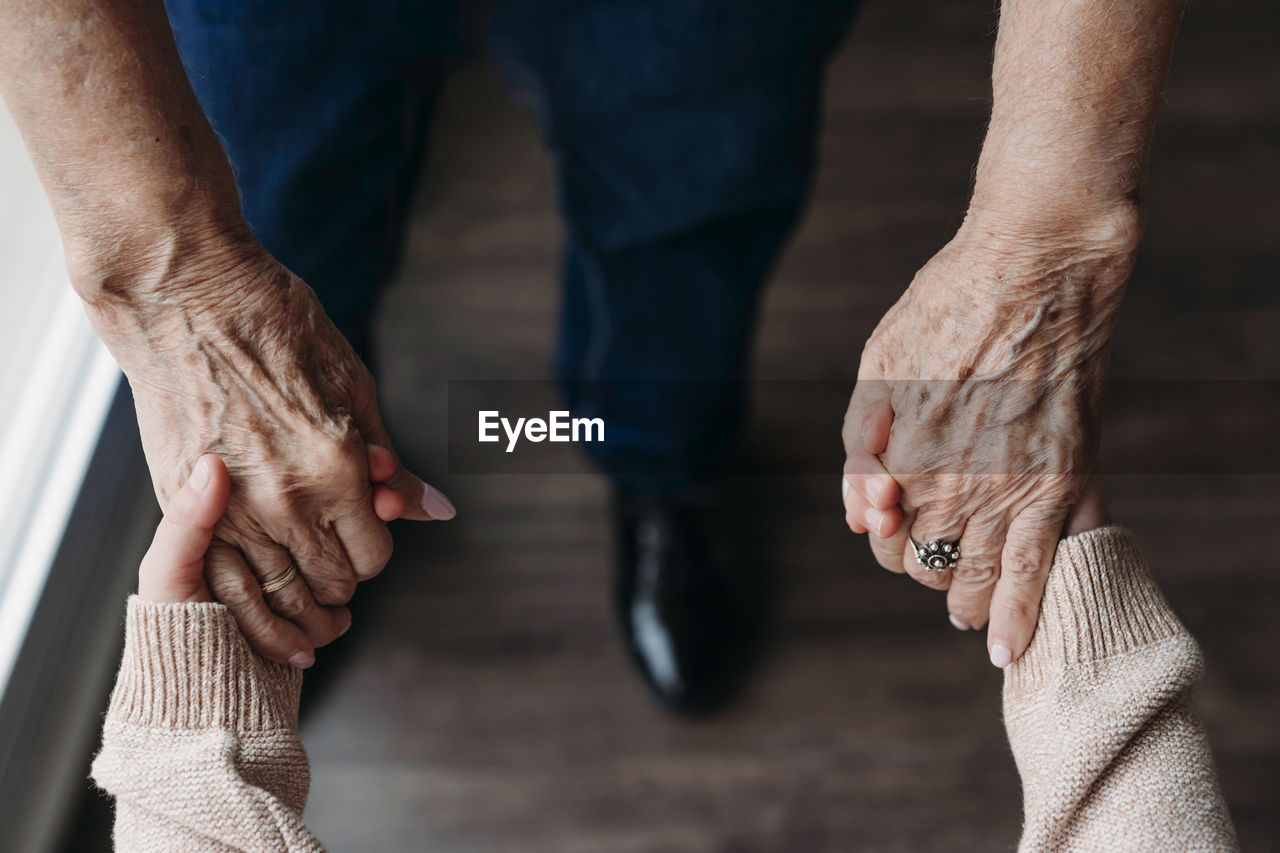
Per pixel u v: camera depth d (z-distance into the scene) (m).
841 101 1.48
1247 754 0.98
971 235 0.67
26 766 0.84
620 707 1.01
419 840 0.94
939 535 0.70
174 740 0.62
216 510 0.64
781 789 0.97
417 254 1.33
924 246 1.33
